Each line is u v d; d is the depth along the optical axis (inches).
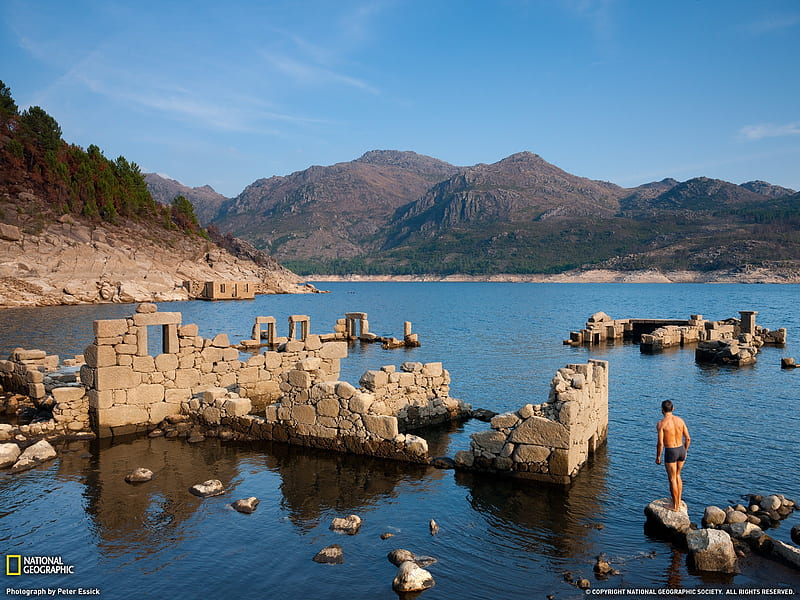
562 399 579.5
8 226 3818.9
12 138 4753.9
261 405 876.6
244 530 475.2
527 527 483.2
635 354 1615.4
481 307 4153.5
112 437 723.4
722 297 5570.9
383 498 543.2
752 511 506.0
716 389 1085.8
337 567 416.5
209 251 5920.3
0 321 2367.1
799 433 770.8
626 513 510.9
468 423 832.3
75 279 3823.8
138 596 379.2
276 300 5017.2
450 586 391.9
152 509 513.7
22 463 610.5
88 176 5022.1
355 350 1753.2
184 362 789.9
